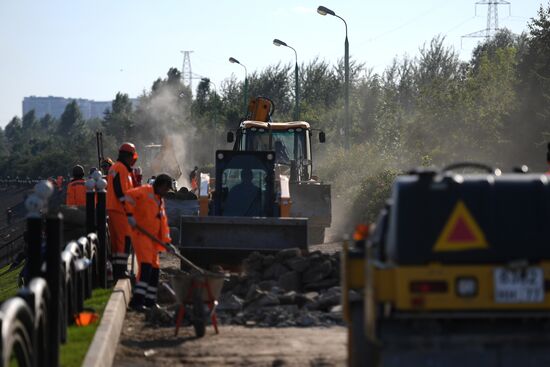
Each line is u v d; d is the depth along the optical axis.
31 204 12.92
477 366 10.45
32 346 10.81
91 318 17.73
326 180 64.94
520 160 54.22
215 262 26.64
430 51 138.00
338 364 14.93
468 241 10.60
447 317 10.47
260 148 44.06
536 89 54.00
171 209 39.69
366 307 11.36
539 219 10.66
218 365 15.32
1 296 34.16
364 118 110.38
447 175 11.02
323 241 40.44
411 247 10.62
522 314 10.46
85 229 25.75
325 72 149.38
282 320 19.62
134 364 15.72
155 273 21.73
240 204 34.00
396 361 10.50
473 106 61.28
